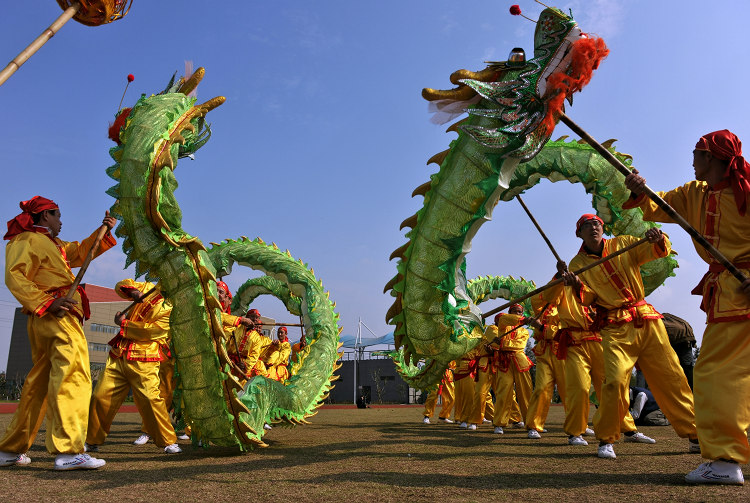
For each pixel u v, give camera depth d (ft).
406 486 10.38
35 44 12.05
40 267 13.39
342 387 173.47
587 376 18.70
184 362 14.83
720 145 10.91
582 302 16.34
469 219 15.08
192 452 17.02
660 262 21.89
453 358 17.15
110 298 177.17
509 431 26.71
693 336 30.25
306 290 27.02
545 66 13.43
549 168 21.24
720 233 11.01
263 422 17.65
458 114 14.52
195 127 15.78
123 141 14.89
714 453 9.96
